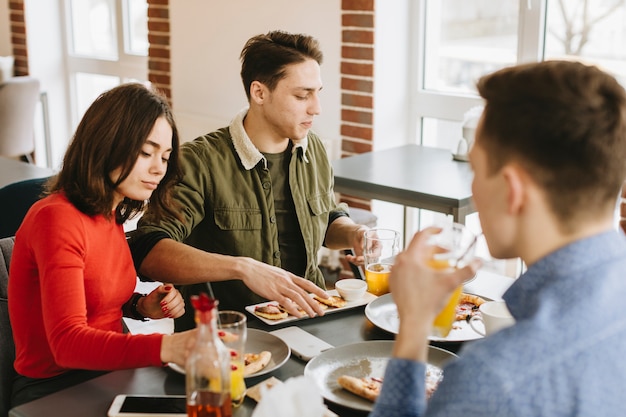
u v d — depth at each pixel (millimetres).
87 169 1602
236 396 1355
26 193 2549
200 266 1800
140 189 1659
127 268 1734
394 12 3672
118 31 5445
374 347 1576
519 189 854
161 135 1654
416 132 3865
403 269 930
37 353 1639
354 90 3766
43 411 1353
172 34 4660
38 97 5293
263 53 2016
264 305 1813
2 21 5941
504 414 759
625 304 820
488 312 1658
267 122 2070
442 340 1623
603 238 852
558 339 786
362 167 3033
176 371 1465
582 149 821
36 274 1622
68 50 5895
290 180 2137
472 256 1298
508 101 861
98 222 1648
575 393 765
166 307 1769
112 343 1439
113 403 1357
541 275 856
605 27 3139
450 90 3723
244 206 2086
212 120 4438
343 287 1904
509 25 3428
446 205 2607
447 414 775
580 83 840
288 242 2184
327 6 3783
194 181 2039
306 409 1126
